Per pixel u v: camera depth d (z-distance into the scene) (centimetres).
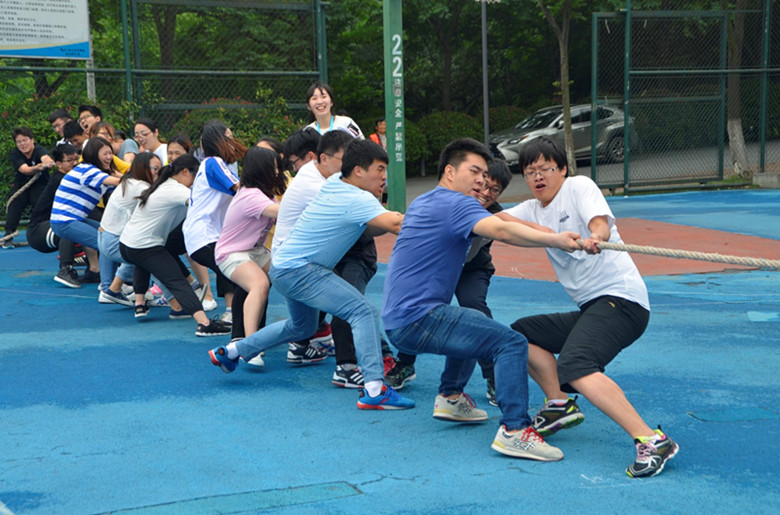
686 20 1638
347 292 447
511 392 368
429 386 495
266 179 544
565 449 382
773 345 570
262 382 505
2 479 352
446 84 2655
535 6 2528
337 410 447
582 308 382
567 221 374
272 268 455
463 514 311
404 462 368
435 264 376
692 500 321
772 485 335
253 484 343
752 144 1969
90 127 895
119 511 317
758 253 962
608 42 1972
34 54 1241
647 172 1675
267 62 1326
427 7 2359
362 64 2512
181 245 671
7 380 509
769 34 1692
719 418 422
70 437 405
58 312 721
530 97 2880
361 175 434
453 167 376
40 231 877
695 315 667
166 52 1287
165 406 456
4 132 1260
